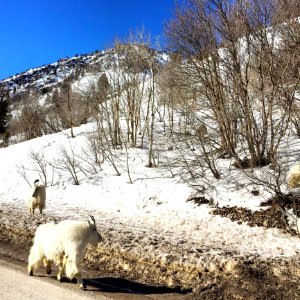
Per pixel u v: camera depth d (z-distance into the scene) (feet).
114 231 43.55
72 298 27.84
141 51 82.69
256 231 44.45
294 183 48.65
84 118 122.11
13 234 45.03
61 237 29.81
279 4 58.44
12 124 179.32
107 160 77.46
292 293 28.22
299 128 64.49
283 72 54.65
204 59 61.57
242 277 30.83
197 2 59.72
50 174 77.97
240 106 59.98
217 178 57.98
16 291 28.63
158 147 78.74
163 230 46.55
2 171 85.35
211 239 42.24
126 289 30.76
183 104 79.05
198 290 30.63
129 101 84.89
